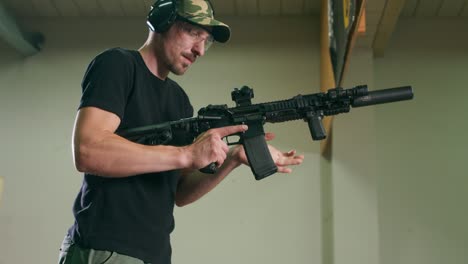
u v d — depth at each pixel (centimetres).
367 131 426
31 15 477
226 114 178
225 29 166
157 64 164
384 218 429
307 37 466
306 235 426
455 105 448
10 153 450
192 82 462
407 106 449
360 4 257
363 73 441
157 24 160
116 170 138
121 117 147
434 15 463
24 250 430
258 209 433
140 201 147
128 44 473
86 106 143
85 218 143
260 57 465
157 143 159
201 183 179
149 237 146
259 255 424
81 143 138
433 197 431
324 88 419
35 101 462
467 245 421
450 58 457
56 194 441
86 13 475
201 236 429
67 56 471
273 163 177
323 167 438
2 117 459
